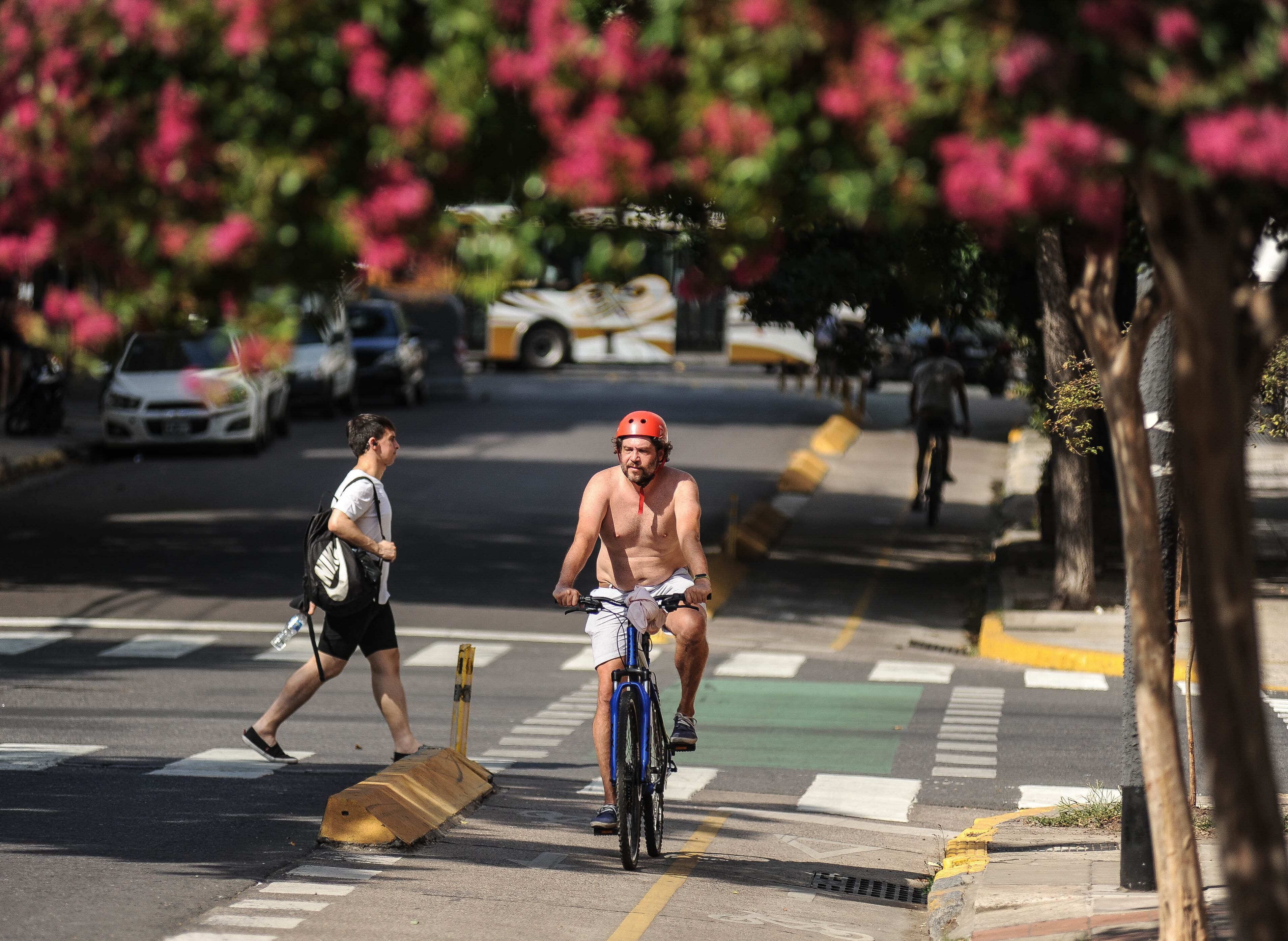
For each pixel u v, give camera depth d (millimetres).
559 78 9422
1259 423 31953
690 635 20000
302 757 26078
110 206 9977
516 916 17141
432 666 36188
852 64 9078
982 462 81062
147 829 20781
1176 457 10312
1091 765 27547
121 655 35812
